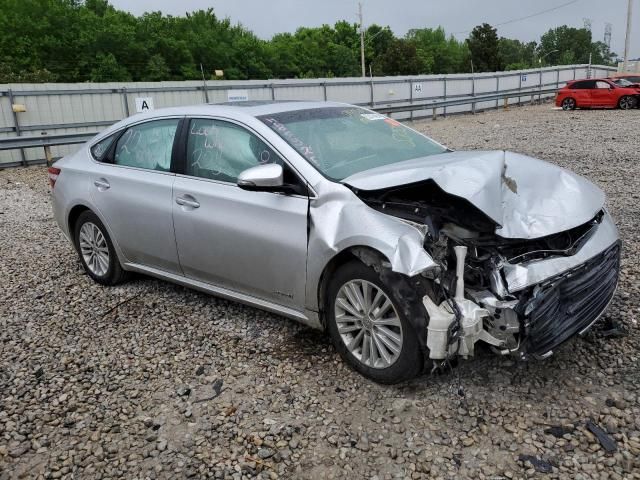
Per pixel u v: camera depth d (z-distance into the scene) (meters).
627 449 2.84
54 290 5.45
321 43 90.44
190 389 3.62
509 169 3.72
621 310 4.23
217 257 4.20
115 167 5.06
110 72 63.53
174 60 70.69
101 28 66.62
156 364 3.96
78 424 3.34
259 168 3.68
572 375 3.47
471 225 3.27
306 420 3.24
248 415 3.32
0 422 3.39
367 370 3.51
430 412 3.22
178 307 4.87
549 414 3.13
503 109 31.14
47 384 3.79
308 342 4.09
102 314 4.83
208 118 4.42
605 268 3.47
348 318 3.58
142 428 3.27
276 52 80.31
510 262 3.13
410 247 3.10
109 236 5.17
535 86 36.56
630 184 8.64
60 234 7.64
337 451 2.98
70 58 65.12
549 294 3.08
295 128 4.12
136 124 5.01
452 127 21.19
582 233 3.52
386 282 3.23
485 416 3.16
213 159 4.30
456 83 30.64
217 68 73.94
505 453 2.88
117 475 2.92
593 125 17.89
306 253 3.64
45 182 12.28
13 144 13.48
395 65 85.56
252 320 4.52
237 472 2.89
